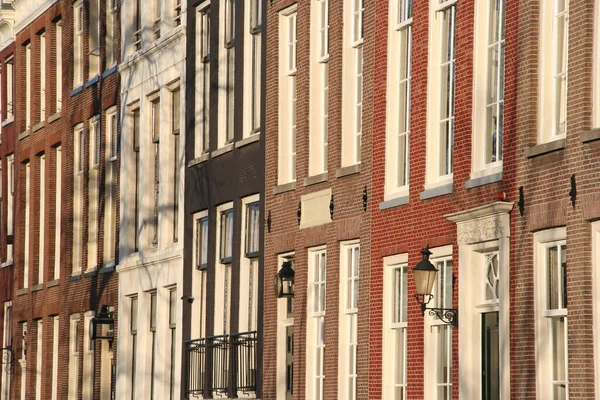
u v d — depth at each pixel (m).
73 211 70.94
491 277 38.16
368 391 43.59
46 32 76.06
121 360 63.00
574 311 33.91
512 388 36.34
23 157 78.94
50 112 75.12
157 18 62.22
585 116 33.88
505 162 37.16
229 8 55.41
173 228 59.84
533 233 35.91
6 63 83.12
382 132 43.72
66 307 70.69
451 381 39.81
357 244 45.44
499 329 36.97
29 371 76.31
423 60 41.62
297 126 49.16
